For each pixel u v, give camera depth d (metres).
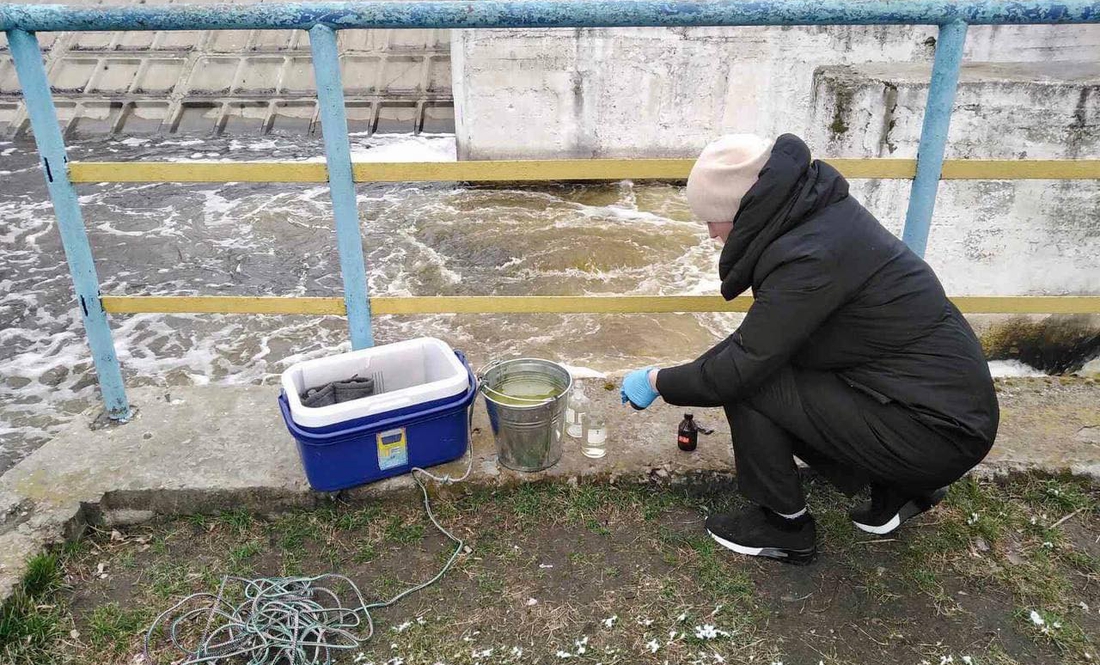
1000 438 3.04
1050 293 4.52
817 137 4.53
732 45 8.98
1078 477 2.88
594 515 2.80
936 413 2.19
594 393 3.34
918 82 4.08
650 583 2.53
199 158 10.92
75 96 12.10
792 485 2.46
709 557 2.61
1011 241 4.39
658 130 9.48
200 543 2.76
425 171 2.82
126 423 3.21
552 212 8.97
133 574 2.63
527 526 2.76
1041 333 4.86
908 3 2.56
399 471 2.86
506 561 2.63
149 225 8.73
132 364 6.00
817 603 2.45
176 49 12.62
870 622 2.38
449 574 2.59
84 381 5.82
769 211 2.11
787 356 2.19
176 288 7.32
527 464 2.88
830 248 2.09
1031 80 4.10
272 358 6.09
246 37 12.71
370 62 12.30
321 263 7.88
